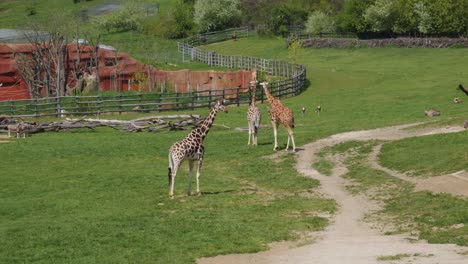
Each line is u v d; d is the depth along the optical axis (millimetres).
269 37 113188
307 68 87875
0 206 27531
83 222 24203
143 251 20344
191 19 122750
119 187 30688
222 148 40344
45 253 20359
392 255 18531
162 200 27859
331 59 94750
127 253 20172
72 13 133750
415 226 22938
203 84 78312
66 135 48156
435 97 57938
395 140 38156
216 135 45375
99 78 77562
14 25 126938
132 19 122438
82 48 82000
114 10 138625
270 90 65250
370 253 19000
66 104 62156
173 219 24438
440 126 40781
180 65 92625
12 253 20516
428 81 69750
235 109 59750
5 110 59719
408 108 52938
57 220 24859
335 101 60781
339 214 25594
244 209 26250
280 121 38000
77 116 58500
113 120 50375
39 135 48438
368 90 66500
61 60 72500
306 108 57938
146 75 80312
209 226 23359
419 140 36438
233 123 51531
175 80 79125
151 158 38375
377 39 100938
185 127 50500
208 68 89438
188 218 24594
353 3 108500
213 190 30031
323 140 40844
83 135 48000
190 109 60844
